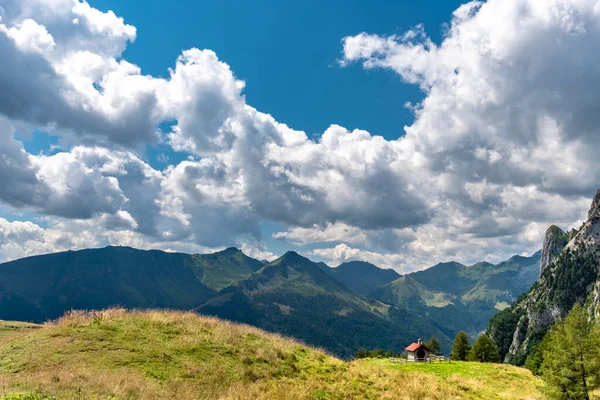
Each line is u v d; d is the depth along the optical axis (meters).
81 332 29.59
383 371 34.44
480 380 44.91
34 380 20.95
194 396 21.95
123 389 20.34
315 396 24.17
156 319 34.62
